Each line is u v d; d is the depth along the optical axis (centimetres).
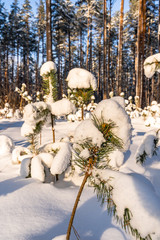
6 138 400
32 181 199
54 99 251
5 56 3425
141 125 718
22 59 3638
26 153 314
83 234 128
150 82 2791
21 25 3275
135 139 455
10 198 159
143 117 884
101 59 3591
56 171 184
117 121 89
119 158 208
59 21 2702
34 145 245
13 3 3209
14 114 1161
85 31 3020
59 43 3069
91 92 231
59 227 133
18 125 837
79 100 236
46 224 133
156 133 193
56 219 141
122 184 80
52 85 252
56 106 219
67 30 2858
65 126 705
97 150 92
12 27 3198
